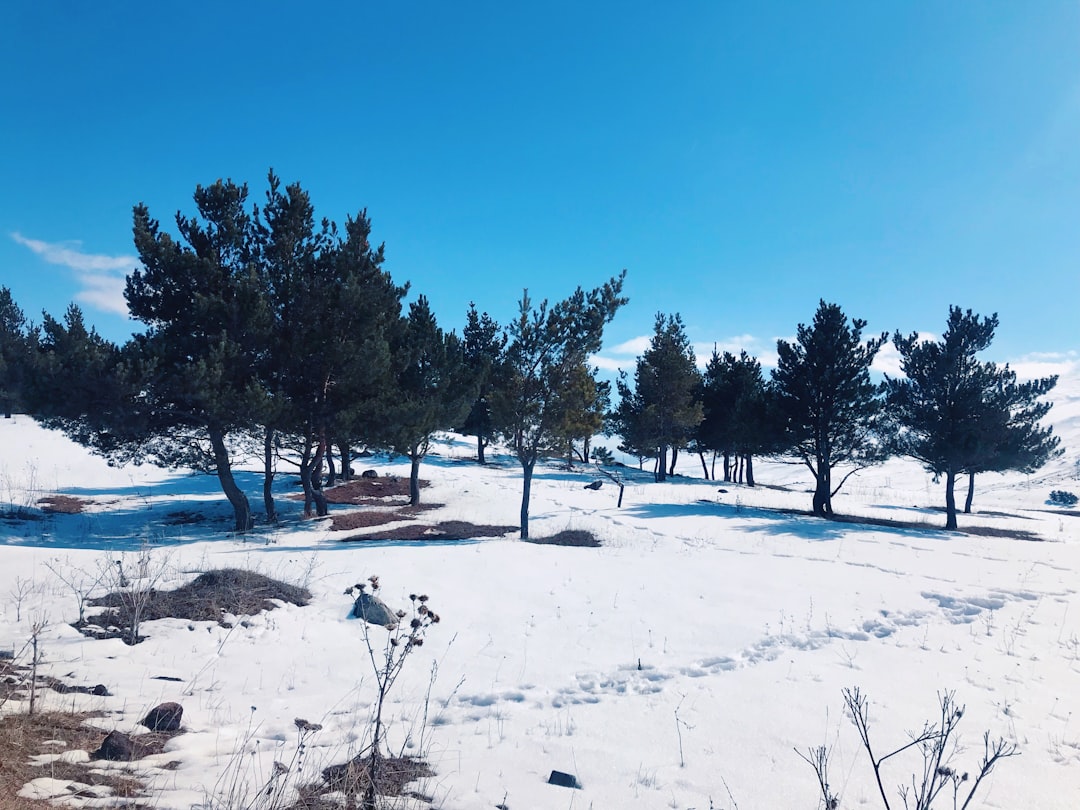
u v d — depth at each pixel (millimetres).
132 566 12914
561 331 20766
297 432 22828
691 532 22141
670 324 43750
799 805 5336
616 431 43875
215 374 19344
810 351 29750
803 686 8445
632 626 11227
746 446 32375
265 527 22844
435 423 25688
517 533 22312
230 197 22578
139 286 21828
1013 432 28156
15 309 54875
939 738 6531
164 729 6355
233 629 10117
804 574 15305
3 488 28000
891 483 66250
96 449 23562
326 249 23062
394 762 5898
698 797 5445
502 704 7809
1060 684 8797
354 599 12047
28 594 10812
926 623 11875
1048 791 5738
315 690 8156
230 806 4594
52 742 5703
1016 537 26328
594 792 5484
